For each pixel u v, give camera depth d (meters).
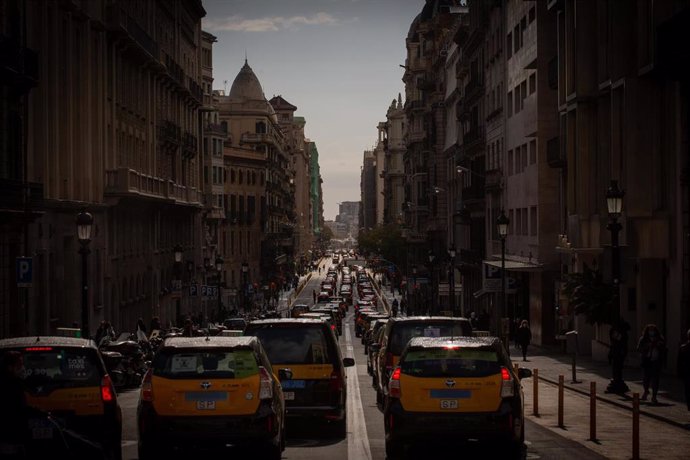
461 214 86.19
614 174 36.59
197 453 15.05
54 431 12.87
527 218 57.66
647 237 33.59
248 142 153.75
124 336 33.31
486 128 73.81
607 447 17.91
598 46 39.72
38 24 40.50
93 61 49.09
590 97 40.94
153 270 63.09
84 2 47.16
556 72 48.31
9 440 12.66
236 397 14.62
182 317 66.81
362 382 33.44
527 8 56.69
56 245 42.50
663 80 34.09
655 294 35.44
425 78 119.19
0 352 13.77
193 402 14.57
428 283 101.44
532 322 56.56
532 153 56.53
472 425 15.35
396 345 22.75
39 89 40.44
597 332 43.44
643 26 34.28
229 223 129.00
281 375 17.98
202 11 82.31
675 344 32.94
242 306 107.19
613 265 27.81
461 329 22.86
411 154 138.00
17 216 34.34
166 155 68.94
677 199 32.84
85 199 47.19
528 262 56.31
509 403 15.48
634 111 34.25
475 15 76.50
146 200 57.00
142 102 61.03
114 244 52.31
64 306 43.91
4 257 34.53
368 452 17.44
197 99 79.94
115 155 53.16
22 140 37.22
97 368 14.02
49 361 13.88
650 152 34.09
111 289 51.69
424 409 15.46
